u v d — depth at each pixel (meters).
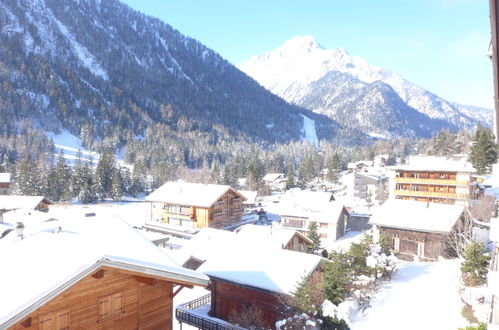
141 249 12.44
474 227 39.81
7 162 113.12
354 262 26.50
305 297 19.62
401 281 27.23
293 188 113.75
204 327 22.05
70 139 176.38
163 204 63.22
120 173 107.56
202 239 40.81
